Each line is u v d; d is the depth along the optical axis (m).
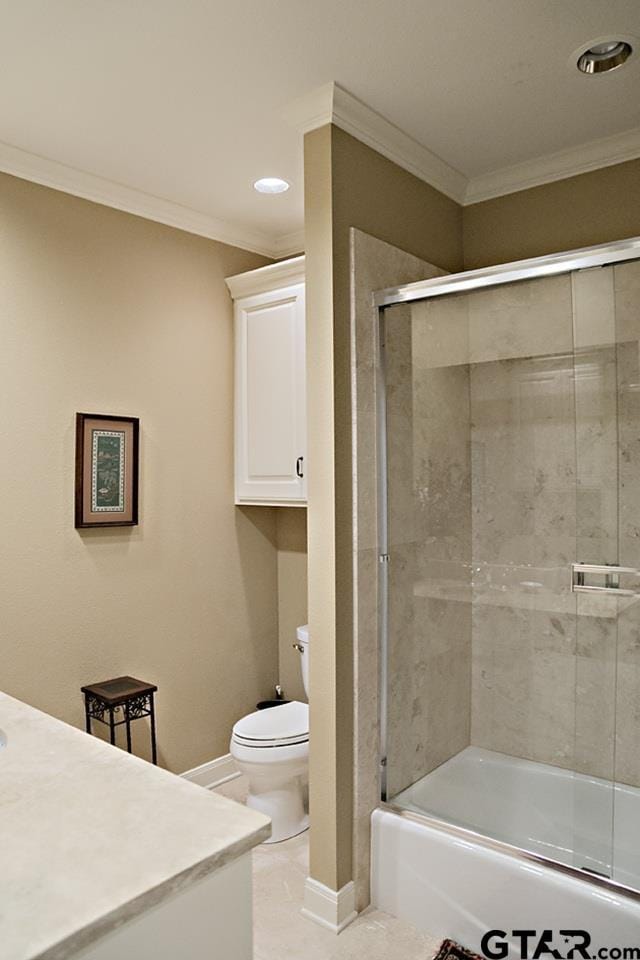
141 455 3.04
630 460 2.23
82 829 1.01
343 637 2.29
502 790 2.54
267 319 3.26
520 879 2.05
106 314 2.90
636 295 2.08
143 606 3.04
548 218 2.80
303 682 3.48
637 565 2.26
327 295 2.28
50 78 2.14
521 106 2.35
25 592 2.62
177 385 3.19
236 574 3.47
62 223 2.75
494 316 2.35
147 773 1.20
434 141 2.59
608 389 2.22
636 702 2.25
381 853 2.34
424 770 2.52
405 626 2.47
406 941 2.17
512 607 2.57
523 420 2.45
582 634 2.38
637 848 2.15
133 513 2.97
